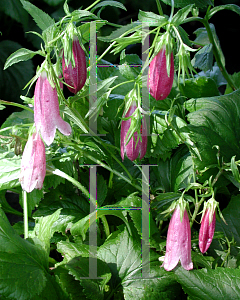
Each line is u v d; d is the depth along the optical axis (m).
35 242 0.58
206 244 0.56
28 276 0.53
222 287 0.55
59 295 0.55
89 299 0.57
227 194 0.70
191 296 0.55
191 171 0.64
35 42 1.39
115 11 1.45
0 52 1.42
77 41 0.52
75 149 0.63
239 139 0.65
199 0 0.61
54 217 0.59
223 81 0.85
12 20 1.50
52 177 0.64
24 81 1.40
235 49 1.74
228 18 1.81
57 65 0.52
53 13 1.40
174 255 0.54
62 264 0.57
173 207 0.55
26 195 0.62
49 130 0.52
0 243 0.54
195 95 0.71
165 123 0.62
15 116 0.70
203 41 0.78
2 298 0.53
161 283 0.57
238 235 0.64
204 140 0.62
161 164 0.66
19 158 0.61
